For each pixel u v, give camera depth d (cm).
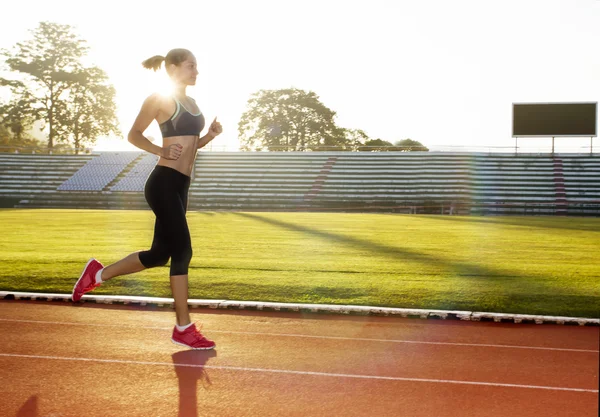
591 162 4069
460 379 373
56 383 359
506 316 545
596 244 1313
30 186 4031
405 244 1283
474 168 4103
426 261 967
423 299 637
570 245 1288
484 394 345
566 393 348
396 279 765
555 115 3944
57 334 482
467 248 1203
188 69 441
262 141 6669
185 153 437
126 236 1434
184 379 369
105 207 3866
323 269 855
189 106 441
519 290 689
